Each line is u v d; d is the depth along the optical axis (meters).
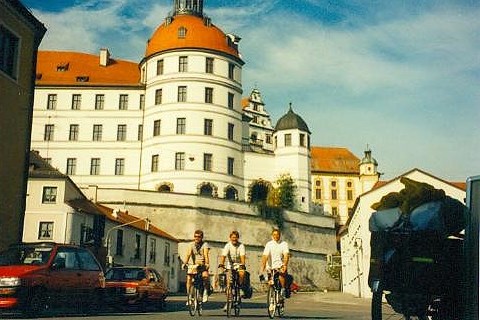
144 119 70.12
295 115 76.06
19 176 20.23
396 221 9.09
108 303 18.03
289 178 72.31
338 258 70.50
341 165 119.38
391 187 43.19
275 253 12.77
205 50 68.81
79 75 73.62
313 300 36.56
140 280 18.81
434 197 9.29
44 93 71.50
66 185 41.78
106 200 58.44
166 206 59.66
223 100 68.88
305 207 73.19
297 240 69.31
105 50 78.38
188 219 60.06
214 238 61.00
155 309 19.59
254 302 28.02
